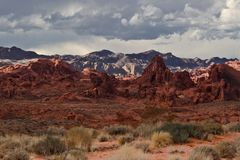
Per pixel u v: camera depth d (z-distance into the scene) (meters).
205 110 79.50
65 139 23.36
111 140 28.84
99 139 28.72
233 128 34.06
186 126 29.28
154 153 20.78
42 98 110.19
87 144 23.33
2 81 121.69
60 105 87.56
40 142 22.02
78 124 57.62
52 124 55.47
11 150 20.59
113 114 71.75
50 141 21.81
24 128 45.28
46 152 20.97
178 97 100.50
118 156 16.55
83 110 76.31
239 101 100.69
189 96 101.81
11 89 113.50
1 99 104.25
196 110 79.12
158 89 109.25
